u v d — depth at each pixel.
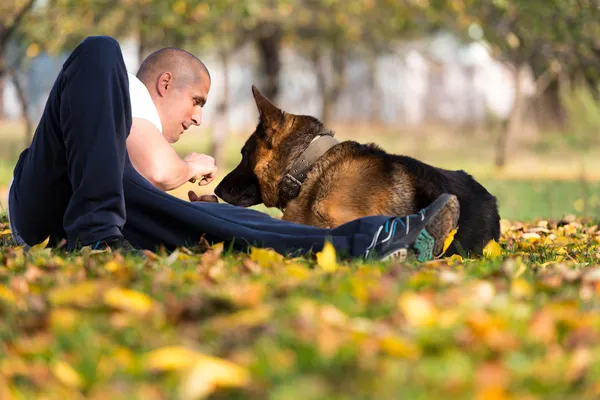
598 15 22.62
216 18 23.81
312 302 3.21
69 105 4.86
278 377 2.40
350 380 2.38
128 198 4.99
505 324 2.90
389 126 55.59
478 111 56.44
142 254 4.77
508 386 2.33
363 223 4.87
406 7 24.81
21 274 4.24
